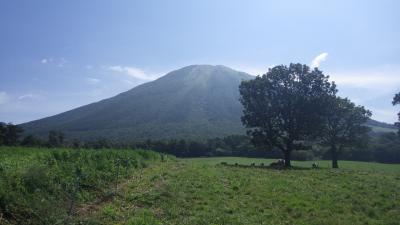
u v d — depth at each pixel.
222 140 106.50
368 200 26.88
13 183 17.12
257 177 35.44
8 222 14.26
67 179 20.91
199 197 23.75
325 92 68.56
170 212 19.67
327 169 51.53
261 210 22.38
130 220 17.09
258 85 68.94
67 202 18.34
